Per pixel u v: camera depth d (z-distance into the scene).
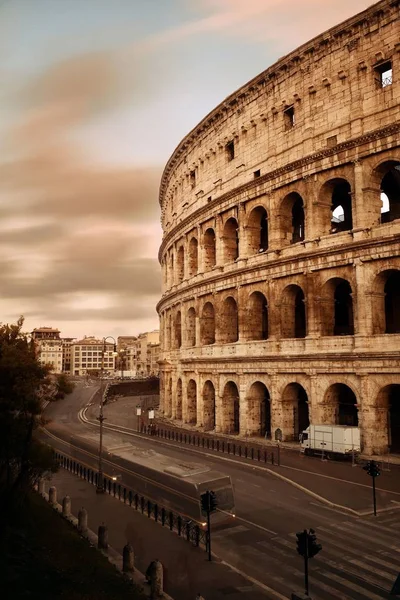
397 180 64.75
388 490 42.50
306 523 34.88
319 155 60.50
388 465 50.66
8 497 30.98
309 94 63.56
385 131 54.50
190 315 88.88
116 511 38.28
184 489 35.62
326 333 60.09
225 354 74.12
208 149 83.50
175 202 99.06
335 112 60.53
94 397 149.12
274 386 64.81
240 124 75.06
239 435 70.00
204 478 36.03
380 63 56.66
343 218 76.12
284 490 43.91
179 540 31.70
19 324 39.31
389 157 54.91
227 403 74.75
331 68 61.41
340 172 59.41
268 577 26.22
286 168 64.75
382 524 34.41
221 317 76.56
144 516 36.91
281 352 64.12
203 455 60.38
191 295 85.56
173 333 96.69
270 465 52.59
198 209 82.31
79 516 33.38
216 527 34.16
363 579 25.84
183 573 26.69
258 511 37.78
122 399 153.75
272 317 65.88
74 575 25.86
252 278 69.25
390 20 55.75
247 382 69.75
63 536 31.36
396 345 52.66
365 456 53.59
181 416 92.44
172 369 95.00
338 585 25.20
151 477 39.56
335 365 57.22
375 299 55.28
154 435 78.00
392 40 55.53
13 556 26.88
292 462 53.94
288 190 65.69
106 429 87.88
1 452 32.84
